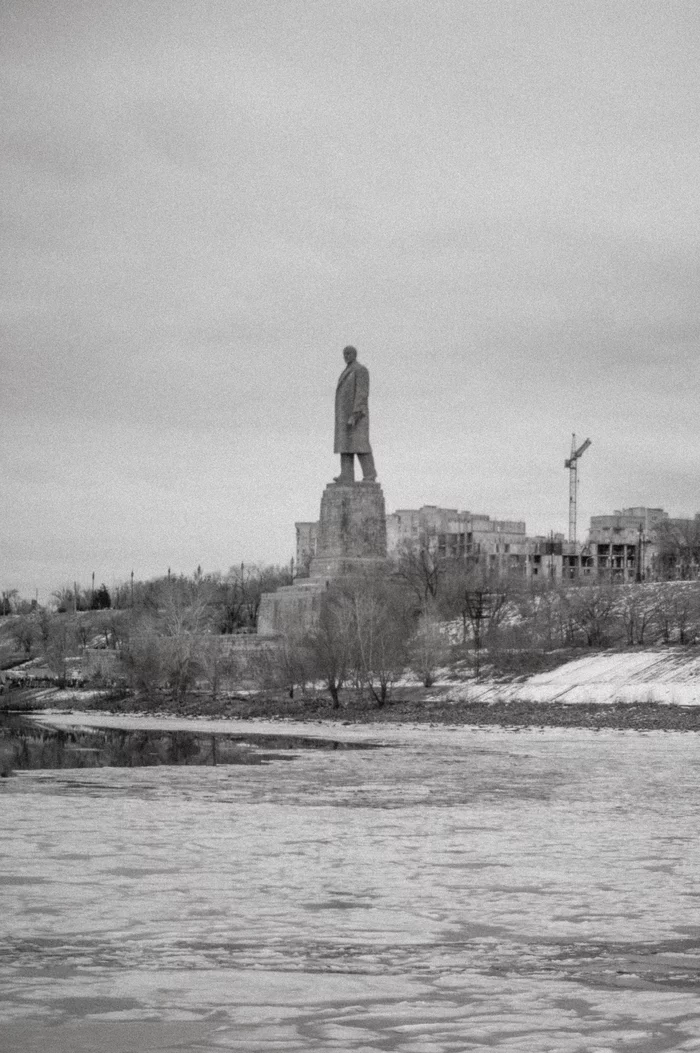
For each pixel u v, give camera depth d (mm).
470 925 31391
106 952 28281
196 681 182375
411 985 25562
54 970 26641
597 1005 24125
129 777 70938
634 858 41438
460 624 188250
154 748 97562
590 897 34844
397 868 39281
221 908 33031
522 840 45531
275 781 69062
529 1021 23016
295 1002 24219
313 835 46438
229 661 179500
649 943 29531
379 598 174875
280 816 52219
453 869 39188
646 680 138750
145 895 34625
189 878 37250
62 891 35125
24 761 84312
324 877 37625
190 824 49188
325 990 25125
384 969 26953
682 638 154500
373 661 151625
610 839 45875
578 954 28453
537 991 25156
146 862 40000
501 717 130750
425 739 109375
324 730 124188
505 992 25078
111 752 93062
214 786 65750
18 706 175125
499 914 32625
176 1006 23938
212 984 25547
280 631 183250
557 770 77062
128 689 180500
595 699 136750
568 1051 21250
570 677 147375
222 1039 21875
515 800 59656
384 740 108188
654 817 52750
